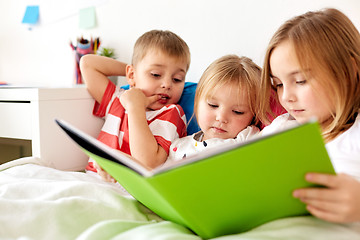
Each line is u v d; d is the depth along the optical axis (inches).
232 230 26.3
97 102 59.9
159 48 53.7
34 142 53.2
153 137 48.7
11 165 44.7
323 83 32.3
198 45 64.7
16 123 55.2
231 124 45.9
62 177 42.9
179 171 21.0
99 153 27.4
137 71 56.7
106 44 74.7
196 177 21.6
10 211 29.3
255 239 23.0
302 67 32.4
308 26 33.3
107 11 73.7
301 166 22.8
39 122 52.2
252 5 58.4
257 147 21.2
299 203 25.0
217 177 22.0
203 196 23.0
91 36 72.7
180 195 22.4
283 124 40.4
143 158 46.9
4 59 89.8
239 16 59.9
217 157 21.0
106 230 26.2
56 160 55.1
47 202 30.2
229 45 61.4
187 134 56.3
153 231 25.9
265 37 57.8
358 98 33.5
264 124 47.2
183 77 56.3
